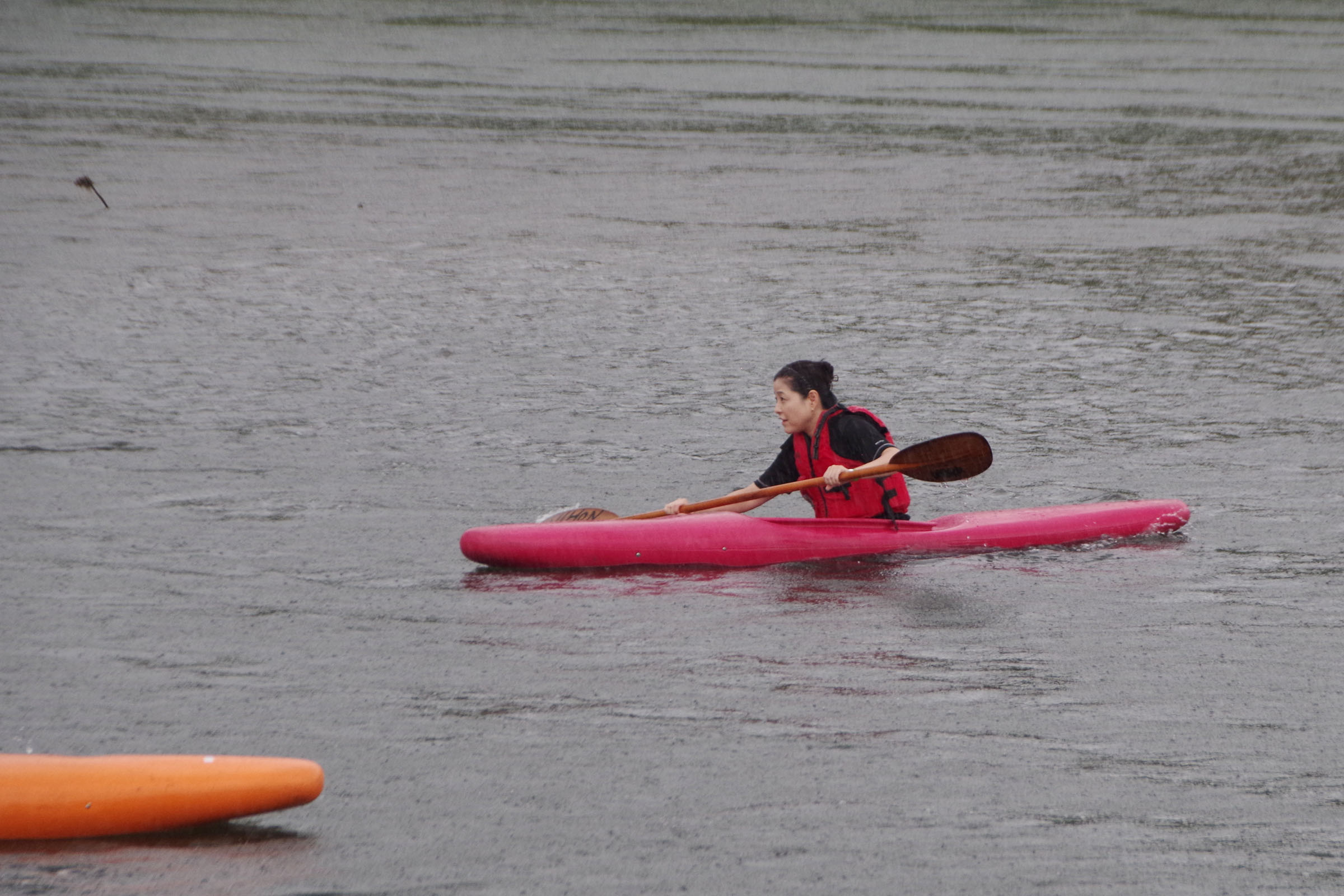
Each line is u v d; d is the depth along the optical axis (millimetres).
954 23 182500
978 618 22438
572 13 184625
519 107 102750
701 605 23016
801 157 85250
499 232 63156
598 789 16312
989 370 41969
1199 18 191750
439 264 56375
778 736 17828
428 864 14609
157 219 63594
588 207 69500
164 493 29234
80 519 27297
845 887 14273
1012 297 52219
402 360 42219
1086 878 14516
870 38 162250
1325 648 21172
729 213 68688
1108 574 24750
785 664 20344
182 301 49000
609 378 40625
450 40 149625
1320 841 15320
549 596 23422
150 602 22797
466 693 19172
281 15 170625
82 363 40656
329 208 67438
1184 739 17875
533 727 18047
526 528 25031
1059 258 59688
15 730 17844
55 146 81625
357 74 119750
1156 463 32656
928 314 49438
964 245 62094
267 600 22984
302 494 29438
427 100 104938
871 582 24312
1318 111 108562
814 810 15875
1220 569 25062
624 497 30125
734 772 16797
